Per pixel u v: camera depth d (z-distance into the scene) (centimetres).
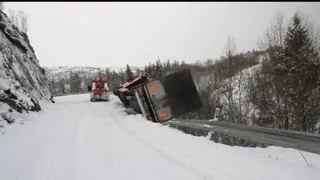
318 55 2897
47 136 1178
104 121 1645
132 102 2023
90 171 777
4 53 1772
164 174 739
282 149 830
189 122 1321
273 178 663
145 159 867
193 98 1783
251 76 3106
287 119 2773
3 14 2402
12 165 820
